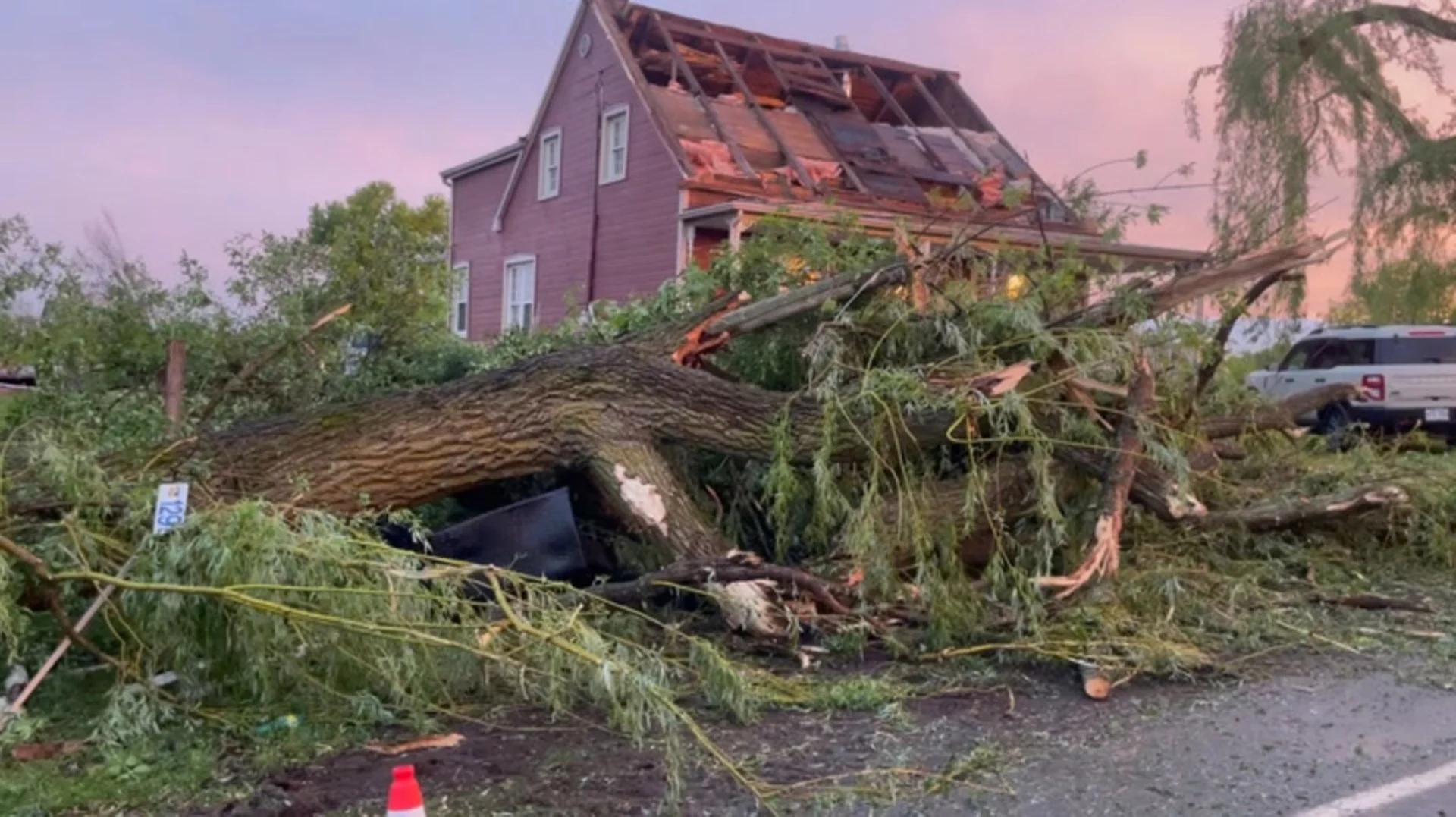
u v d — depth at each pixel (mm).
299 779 3686
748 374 6961
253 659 4020
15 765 3783
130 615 4223
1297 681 4863
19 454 4941
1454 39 21438
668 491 5746
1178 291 6375
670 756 3561
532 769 3789
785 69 18734
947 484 5891
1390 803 3549
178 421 6223
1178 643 5039
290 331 7215
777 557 6035
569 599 4684
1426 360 15359
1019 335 6062
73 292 6809
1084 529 5770
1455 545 6902
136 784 3621
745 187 15961
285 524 4324
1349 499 6363
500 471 5824
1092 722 4332
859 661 5105
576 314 9516
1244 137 22062
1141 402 5801
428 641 3938
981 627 5234
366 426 5609
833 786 3652
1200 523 6352
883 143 17812
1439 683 4852
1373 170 21859
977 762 3869
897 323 6211
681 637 4656
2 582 3887
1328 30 21328
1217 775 3781
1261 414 7434
